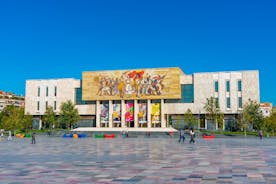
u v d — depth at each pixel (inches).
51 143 2130.9
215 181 631.8
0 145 1919.3
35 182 644.1
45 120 4463.6
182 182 626.2
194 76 4357.8
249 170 783.7
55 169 829.8
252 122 3885.3
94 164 933.2
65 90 4741.6
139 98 4347.9
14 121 4143.7
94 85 4522.6
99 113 4552.2
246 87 4197.8
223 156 1149.1
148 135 3454.7
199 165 890.7
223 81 4279.0
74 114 4382.4
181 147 1659.7
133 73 4404.5
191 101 4343.0
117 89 4436.5
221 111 4232.3
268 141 2324.1
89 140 2588.6
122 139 2765.7
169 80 4276.6
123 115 4434.1
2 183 635.5
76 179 674.2
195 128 4180.6
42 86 4845.0
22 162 999.0
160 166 876.0
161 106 4315.9
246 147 1636.3
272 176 688.4
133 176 707.4
